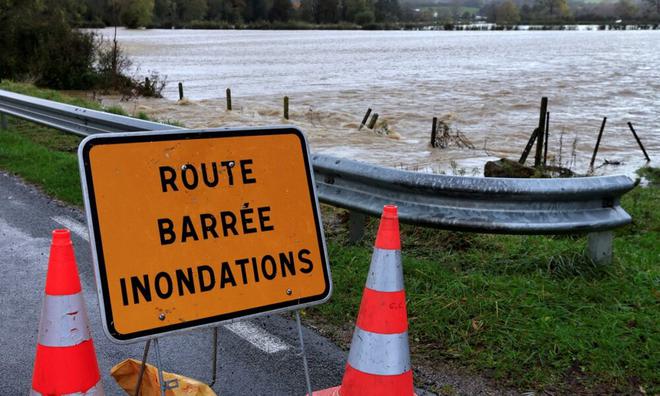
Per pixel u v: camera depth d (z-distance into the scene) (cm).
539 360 398
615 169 1744
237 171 344
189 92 3794
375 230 650
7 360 414
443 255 572
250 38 15238
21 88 2225
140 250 316
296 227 355
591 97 3616
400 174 517
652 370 383
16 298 510
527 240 600
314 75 5162
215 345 359
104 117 889
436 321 443
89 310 490
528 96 3638
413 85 4316
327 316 473
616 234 709
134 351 429
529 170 1055
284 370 404
